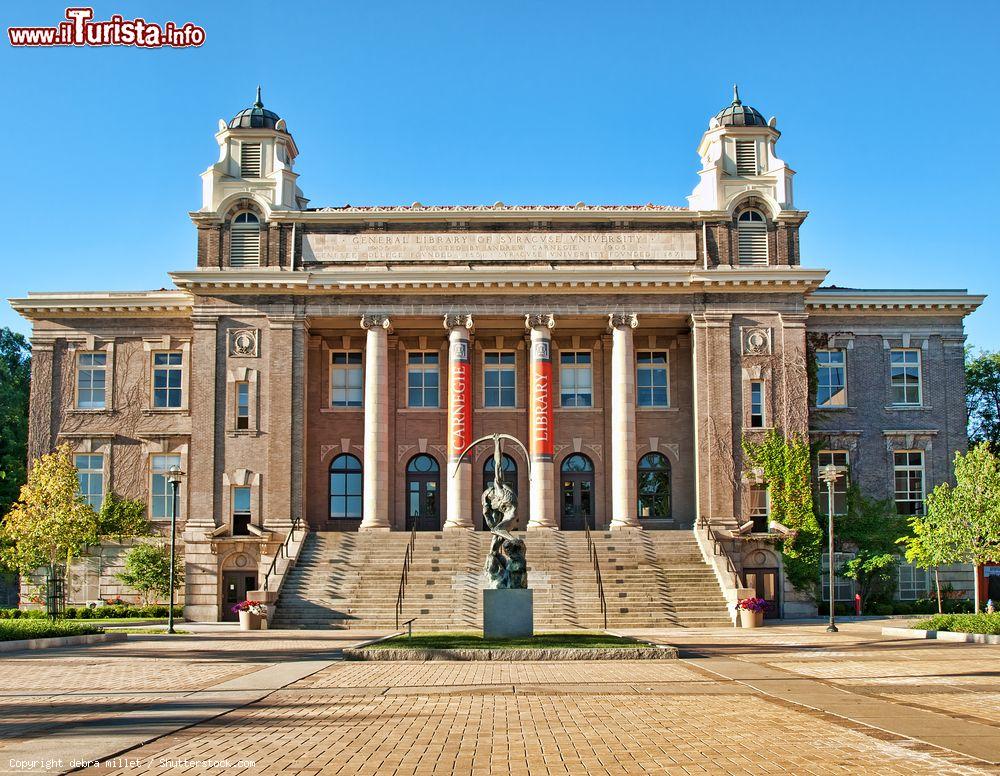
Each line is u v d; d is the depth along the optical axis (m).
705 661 25.83
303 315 50.88
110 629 39.72
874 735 14.90
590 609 42.22
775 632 37.72
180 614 50.31
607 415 54.12
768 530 49.62
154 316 54.12
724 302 51.03
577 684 21.16
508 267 51.84
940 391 54.75
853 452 54.03
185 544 50.81
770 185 52.34
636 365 54.50
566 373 54.84
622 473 50.50
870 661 25.95
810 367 54.38
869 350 54.91
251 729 15.69
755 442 50.00
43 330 54.28
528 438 54.06
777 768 12.67
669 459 53.66
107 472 53.12
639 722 16.17
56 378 54.00
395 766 12.89
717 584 44.31
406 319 51.38
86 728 15.74
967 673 23.05
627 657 26.50
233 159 52.66
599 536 48.34
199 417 50.28
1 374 75.19
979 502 43.09
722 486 49.62
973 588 52.44
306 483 51.97
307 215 51.84
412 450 53.97
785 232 52.09
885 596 51.59
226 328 50.88
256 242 51.97
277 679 22.30
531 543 47.66
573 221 52.22
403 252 51.94
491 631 29.89
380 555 46.69
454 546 47.16
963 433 54.53
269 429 50.09
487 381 54.69
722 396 50.31
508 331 54.56
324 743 14.47
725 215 51.81
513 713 17.22
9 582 62.97
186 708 17.91
